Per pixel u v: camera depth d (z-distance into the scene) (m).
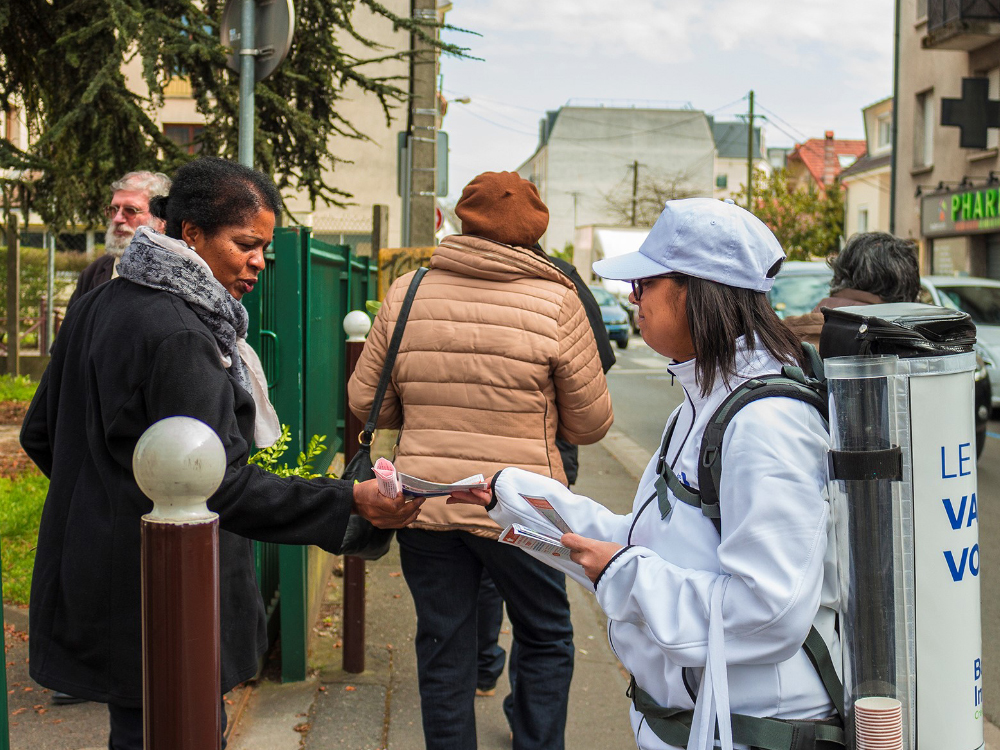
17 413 10.41
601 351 3.63
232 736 3.17
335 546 2.09
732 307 1.60
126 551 1.97
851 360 1.44
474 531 2.62
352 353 3.91
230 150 7.90
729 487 1.50
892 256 3.13
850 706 1.49
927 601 1.43
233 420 1.98
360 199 20.72
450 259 2.69
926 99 23.98
